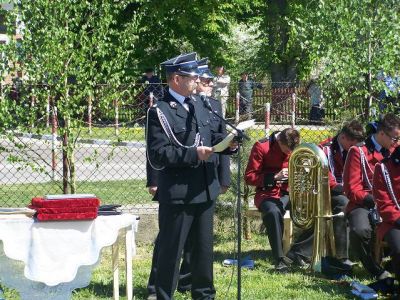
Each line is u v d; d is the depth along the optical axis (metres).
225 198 10.37
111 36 10.99
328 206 8.69
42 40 10.25
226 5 30.45
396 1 12.09
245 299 7.80
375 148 8.52
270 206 8.92
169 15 30.52
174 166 6.66
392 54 11.99
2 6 10.41
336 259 8.74
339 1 12.09
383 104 12.20
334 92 12.41
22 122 10.37
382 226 7.74
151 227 10.34
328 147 9.17
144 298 7.89
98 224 7.01
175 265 6.88
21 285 7.08
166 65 6.84
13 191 12.90
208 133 6.87
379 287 8.01
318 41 12.14
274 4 30.84
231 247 10.06
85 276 7.18
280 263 8.88
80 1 10.45
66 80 10.34
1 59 10.23
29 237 6.82
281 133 9.07
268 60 31.00
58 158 11.72
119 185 13.45
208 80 8.62
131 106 11.91
